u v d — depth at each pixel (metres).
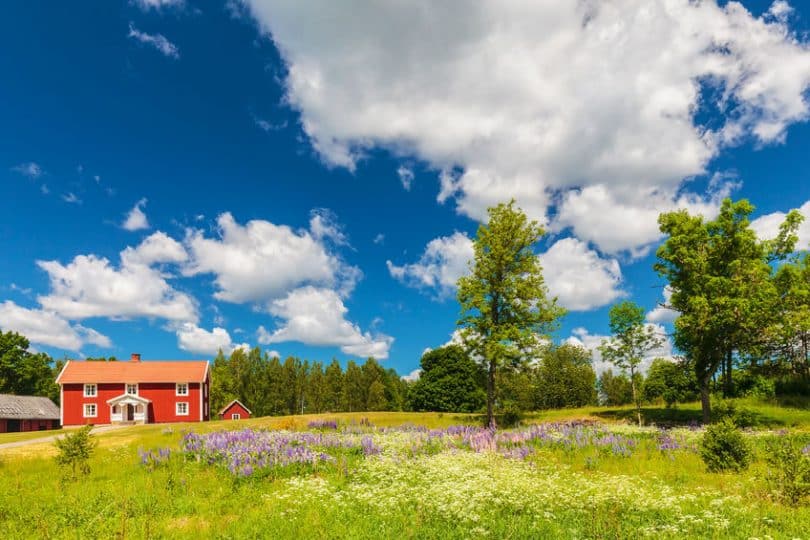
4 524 11.04
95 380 64.25
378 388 116.69
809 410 40.44
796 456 13.70
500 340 36.91
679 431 29.23
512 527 10.20
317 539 9.61
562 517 11.21
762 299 36.50
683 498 12.66
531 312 38.53
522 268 38.75
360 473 16.14
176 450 19.98
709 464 17.62
